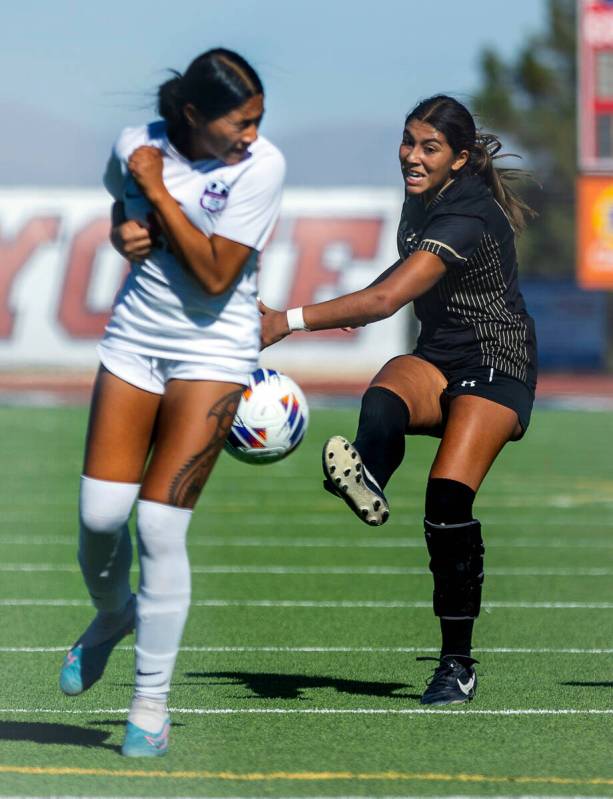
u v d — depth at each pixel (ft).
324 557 127.34
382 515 64.85
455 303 68.33
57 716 64.34
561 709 66.54
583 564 124.36
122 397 54.19
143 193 52.06
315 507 168.55
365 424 66.90
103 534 54.85
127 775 53.06
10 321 428.56
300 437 65.82
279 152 53.78
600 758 56.54
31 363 427.74
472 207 66.95
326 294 427.33
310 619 94.99
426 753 57.26
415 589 108.88
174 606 54.80
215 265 52.49
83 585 110.01
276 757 56.34
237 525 150.92
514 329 68.54
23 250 431.43
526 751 57.72
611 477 203.72
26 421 303.89
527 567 122.52
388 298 65.05
